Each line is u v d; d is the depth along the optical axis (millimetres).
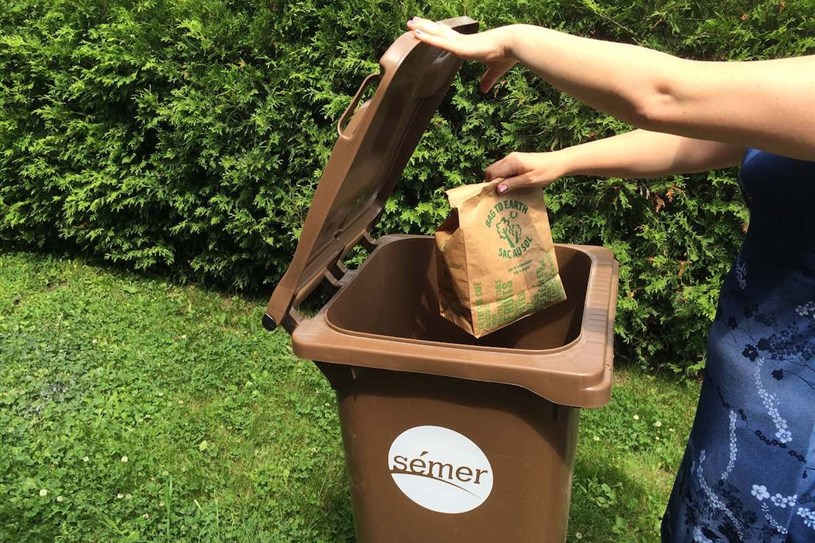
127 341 3760
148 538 2363
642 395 3400
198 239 4496
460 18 1563
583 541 2436
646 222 3324
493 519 1430
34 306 4160
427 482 1442
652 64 1014
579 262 1878
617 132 3172
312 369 3510
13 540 2303
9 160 4688
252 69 3760
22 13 4602
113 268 4844
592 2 3107
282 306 1361
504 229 1559
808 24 2928
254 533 2402
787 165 1121
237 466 2781
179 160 4070
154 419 3055
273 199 3957
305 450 2871
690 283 3365
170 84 4066
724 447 1268
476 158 3572
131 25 3957
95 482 2605
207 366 3512
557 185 3381
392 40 3531
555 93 3287
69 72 4383
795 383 1149
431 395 1355
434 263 2076
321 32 3615
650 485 2730
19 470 2650
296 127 3811
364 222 1913
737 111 960
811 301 1117
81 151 4406
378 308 1951
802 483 1162
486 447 1364
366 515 1533
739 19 3049
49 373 3395
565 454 1362
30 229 5016
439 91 1789
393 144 1796
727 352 1263
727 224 3215
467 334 2084
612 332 1383
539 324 1971
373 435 1439
